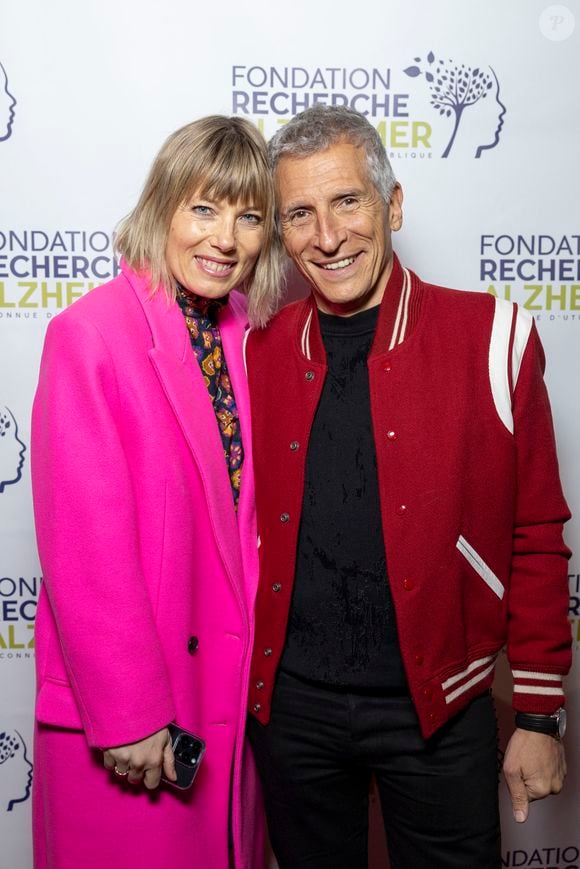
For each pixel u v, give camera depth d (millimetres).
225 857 1262
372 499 1149
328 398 1193
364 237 1146
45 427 1094
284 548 1184
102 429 1065
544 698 1173
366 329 1204
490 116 1589
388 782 1229
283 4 1534
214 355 1261
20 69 1516
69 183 1556
